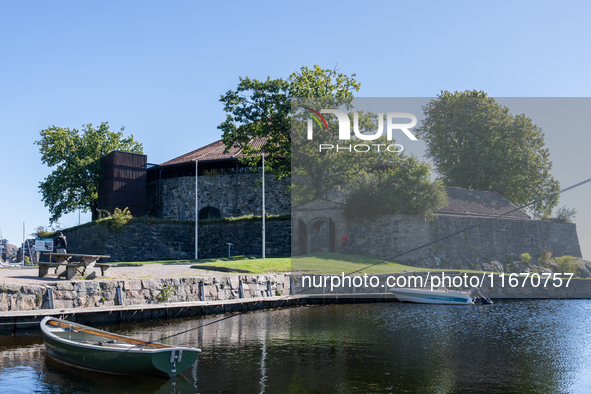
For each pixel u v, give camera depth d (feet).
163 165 142.31
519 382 22.77
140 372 30.50
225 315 59.82
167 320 55.77
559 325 23.94
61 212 153.89
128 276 61.82
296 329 38.65
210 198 136.26
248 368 30.35
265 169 103.09
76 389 29.17
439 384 23.26
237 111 87.51
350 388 24.38
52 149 154.10
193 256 121.70
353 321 32.96
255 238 112.88
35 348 39.86
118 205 134.82
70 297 52.21
